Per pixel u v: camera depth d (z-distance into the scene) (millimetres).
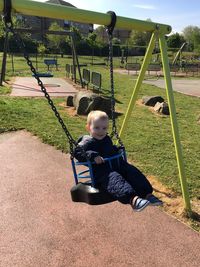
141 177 1458
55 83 7953
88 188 1426
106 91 7051
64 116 4324
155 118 4602
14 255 1666
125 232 1885
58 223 1945
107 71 13219
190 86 9242
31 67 1385
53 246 1746
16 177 2504
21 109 4391
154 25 1995
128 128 3953
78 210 2090
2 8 1392
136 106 5414
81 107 4531
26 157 2887
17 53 20672
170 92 2094
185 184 2084
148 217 2039
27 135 3445
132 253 1720
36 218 1987
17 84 7227
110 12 1750
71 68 9047
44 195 2262
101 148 1563
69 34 7641
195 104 6020
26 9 1501
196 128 4207
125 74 12305
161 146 3336
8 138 3336
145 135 3693
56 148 3115
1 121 3764
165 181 2523
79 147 1460
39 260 1640
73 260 1649
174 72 15070
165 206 2176
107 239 1818
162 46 2066
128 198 1313
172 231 1917
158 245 1791
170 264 1656
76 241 1791
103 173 1438
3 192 2275
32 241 1776
